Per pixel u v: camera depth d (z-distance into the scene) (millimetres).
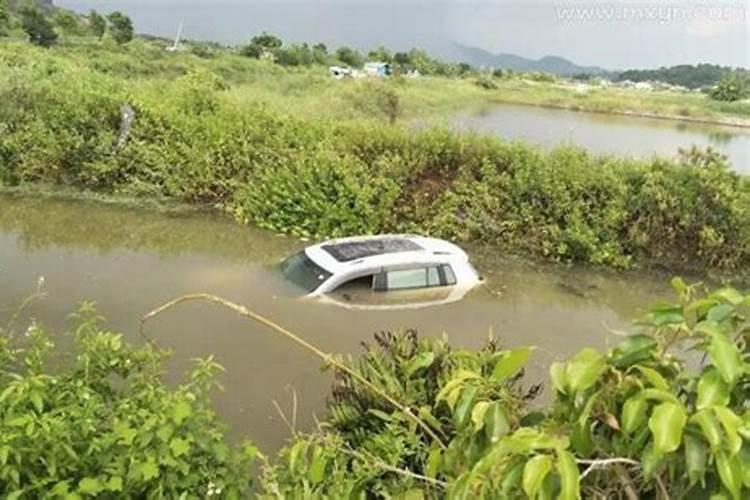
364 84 28375
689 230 14945
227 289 10148
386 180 15703
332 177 15484
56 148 17062
